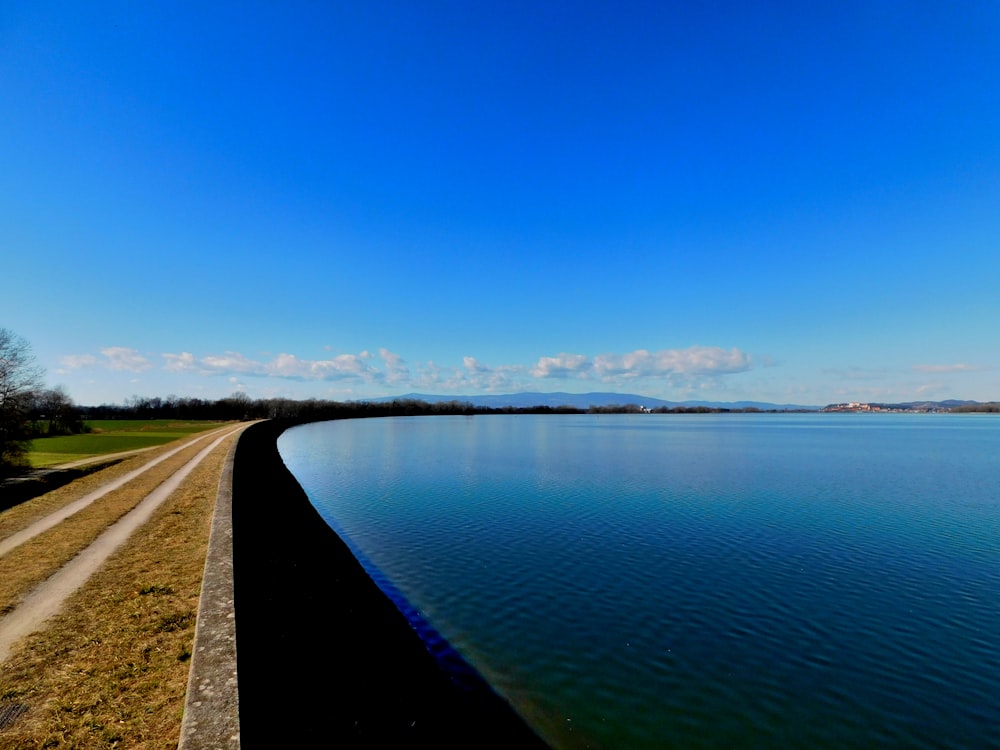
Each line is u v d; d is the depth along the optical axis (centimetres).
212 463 2750
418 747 714
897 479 3281
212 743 424
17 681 616
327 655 845
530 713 873
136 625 764
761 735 821
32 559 1107
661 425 13012
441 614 1266
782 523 2114
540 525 2109
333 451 5500
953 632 1155
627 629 1180
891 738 816
